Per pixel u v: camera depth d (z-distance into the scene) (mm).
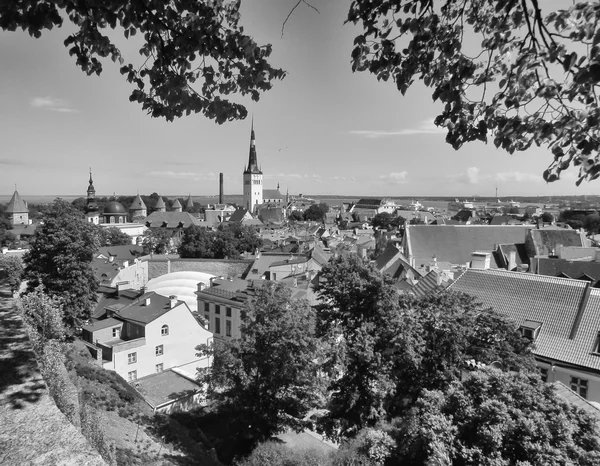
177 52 7680
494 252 55594
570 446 13328
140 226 135875
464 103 6359
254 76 8195
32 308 16531
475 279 33125
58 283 37594
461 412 14961
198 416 30625
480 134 6199
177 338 41250
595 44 4680
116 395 24750
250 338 27594
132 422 21688
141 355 38344
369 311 24797
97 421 13617
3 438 4047
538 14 5227
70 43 7402
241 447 26109
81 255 39719
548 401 14773
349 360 22391
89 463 3773
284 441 27156
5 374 5254
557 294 27750
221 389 32594
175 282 64875
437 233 59688
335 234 140250
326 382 26875
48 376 10367
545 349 25125
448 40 6379
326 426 23984
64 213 39906
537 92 5449
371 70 7121
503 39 5953
